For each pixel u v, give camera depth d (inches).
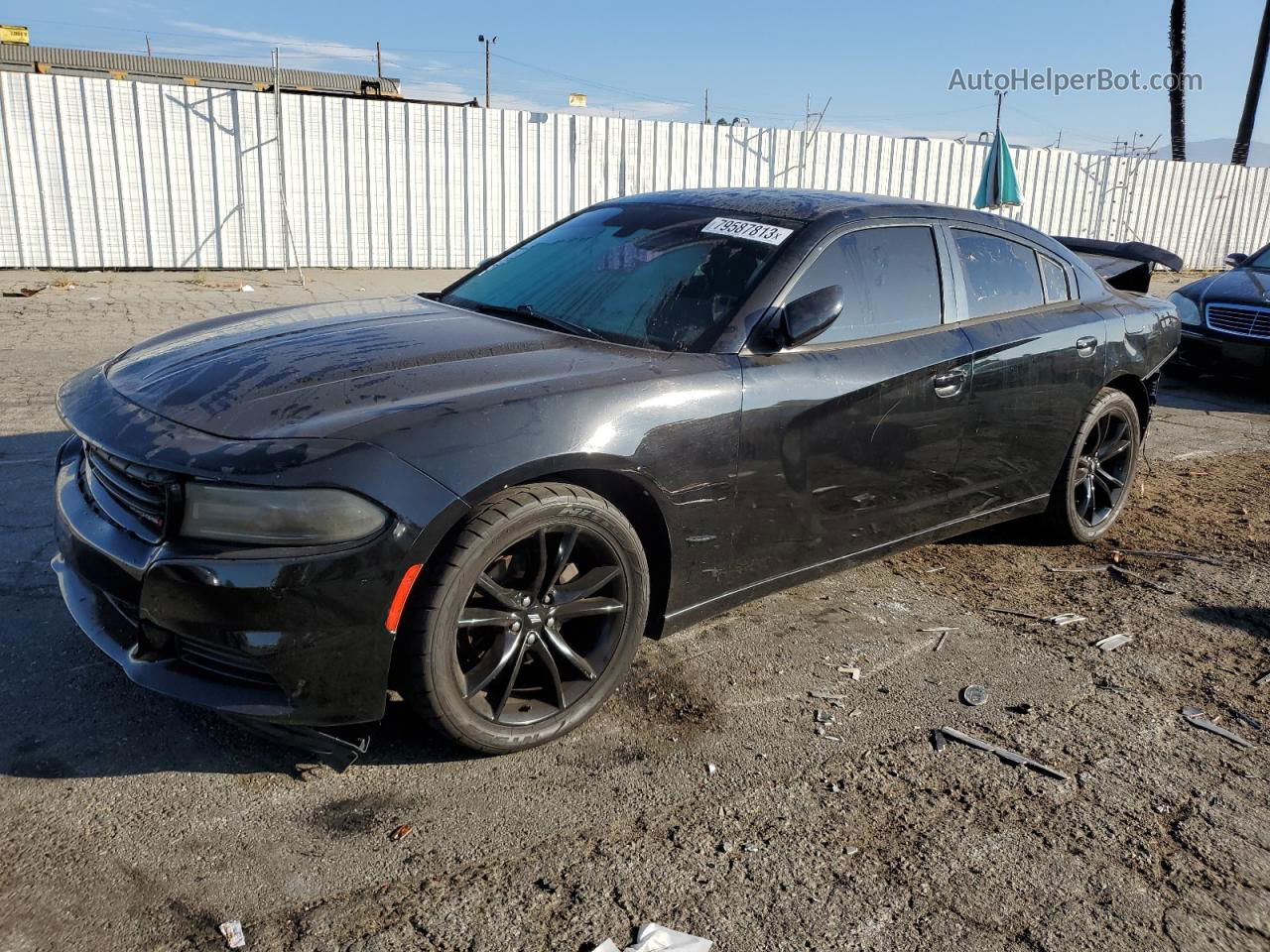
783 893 89.0
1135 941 85.4
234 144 499.2
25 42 527.5
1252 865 96.1
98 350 308.7
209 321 141.8
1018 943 84.5
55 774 100.3
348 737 109.6
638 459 109.6
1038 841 98.3
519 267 154.3
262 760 105.2
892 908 87.9
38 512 168.9
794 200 147.7
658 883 89.7
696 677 128.5
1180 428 300.5
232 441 93.9
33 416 230.2
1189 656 141.2
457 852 92.6
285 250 521.7
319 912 83.7
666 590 120.4
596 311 133.3
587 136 574.2
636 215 154.5
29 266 476.4
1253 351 333.1
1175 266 209.5
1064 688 130.3
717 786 105.0
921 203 155.5
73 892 84.4
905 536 148.8
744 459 120.6
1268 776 111.7
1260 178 860.0
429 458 95.3
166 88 478.9
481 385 105.9
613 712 118.9
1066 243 222.2
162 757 104.5
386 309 143.1
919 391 139.5
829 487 132.3
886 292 141.9
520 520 100.8
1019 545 186.5
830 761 111.0
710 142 606.9
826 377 128.1
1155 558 181.8
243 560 90.6
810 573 136.5
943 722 120.5
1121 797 106.3
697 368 117.9
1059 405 167.2
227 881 86.9
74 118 466.0
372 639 94.7
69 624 130.5
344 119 518.0
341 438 93.6
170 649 97.4
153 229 494.9
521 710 109.4
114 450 97.7
